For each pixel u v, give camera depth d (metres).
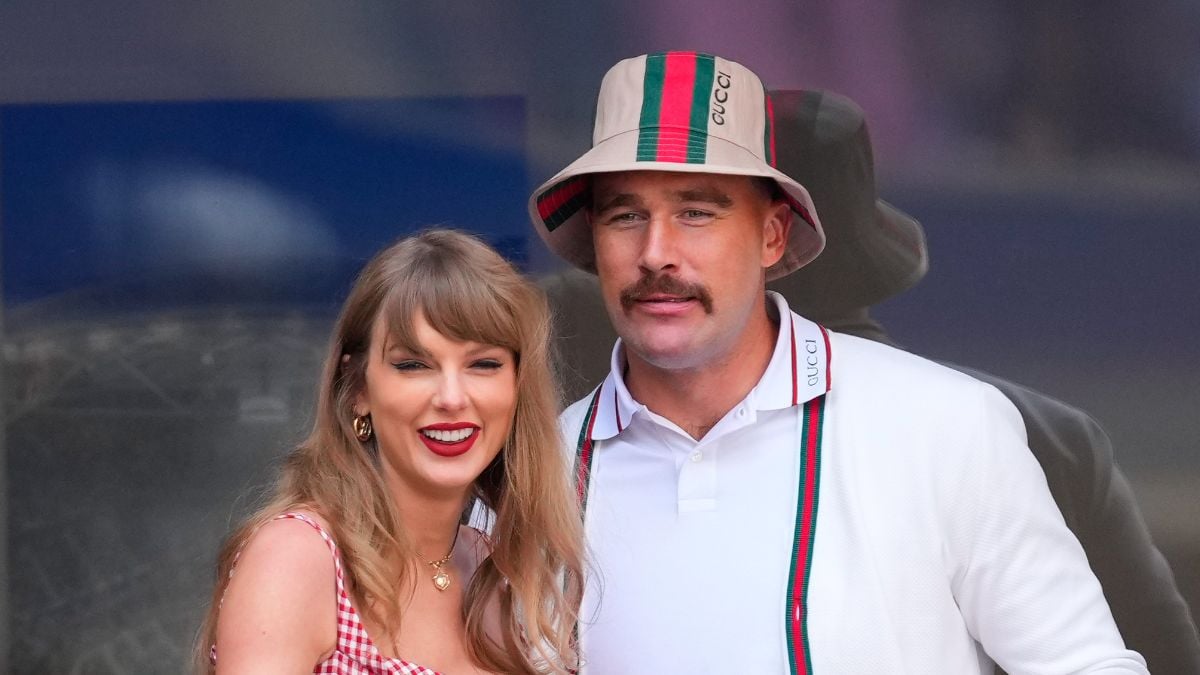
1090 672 8.04
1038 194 11.02
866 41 11.17
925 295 11.18
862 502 8.09
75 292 12.22
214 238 12.08
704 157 7.96
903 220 11.20
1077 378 10.99
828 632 7.86
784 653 7.87
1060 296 11.01
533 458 7.90
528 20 11.59
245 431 12.10
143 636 12.22
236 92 11.96
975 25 11.05
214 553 12.12
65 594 12.28
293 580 6.91
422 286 7.27
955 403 8.29
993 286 11.09
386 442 7.45
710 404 8.42
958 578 8.20
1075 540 8.39
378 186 11.84
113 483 12.25
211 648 7.41
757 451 8.30
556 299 11.52
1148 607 10.95
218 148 12.02
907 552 8.03
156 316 12.17
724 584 8.08
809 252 9.09
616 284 8.21
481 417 7.47
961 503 8.09
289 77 11.89
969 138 11.09
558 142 11.59
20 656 12.27
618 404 8.66
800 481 8.16
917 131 11.15
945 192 11.14
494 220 11.70
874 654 7.86
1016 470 8.20
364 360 7.51
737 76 8.40
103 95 12.09
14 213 12.23
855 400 8.38
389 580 7.26
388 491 7.52
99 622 12.26
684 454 8.41
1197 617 10.88
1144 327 10.90
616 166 7.95
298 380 12.03
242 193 12.02
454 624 7.79
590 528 8.48
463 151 11.72
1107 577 10.98
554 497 7.95
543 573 8.03
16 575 12.30
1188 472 10.85
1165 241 10.88
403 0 11.70
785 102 11.31
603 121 8.42
